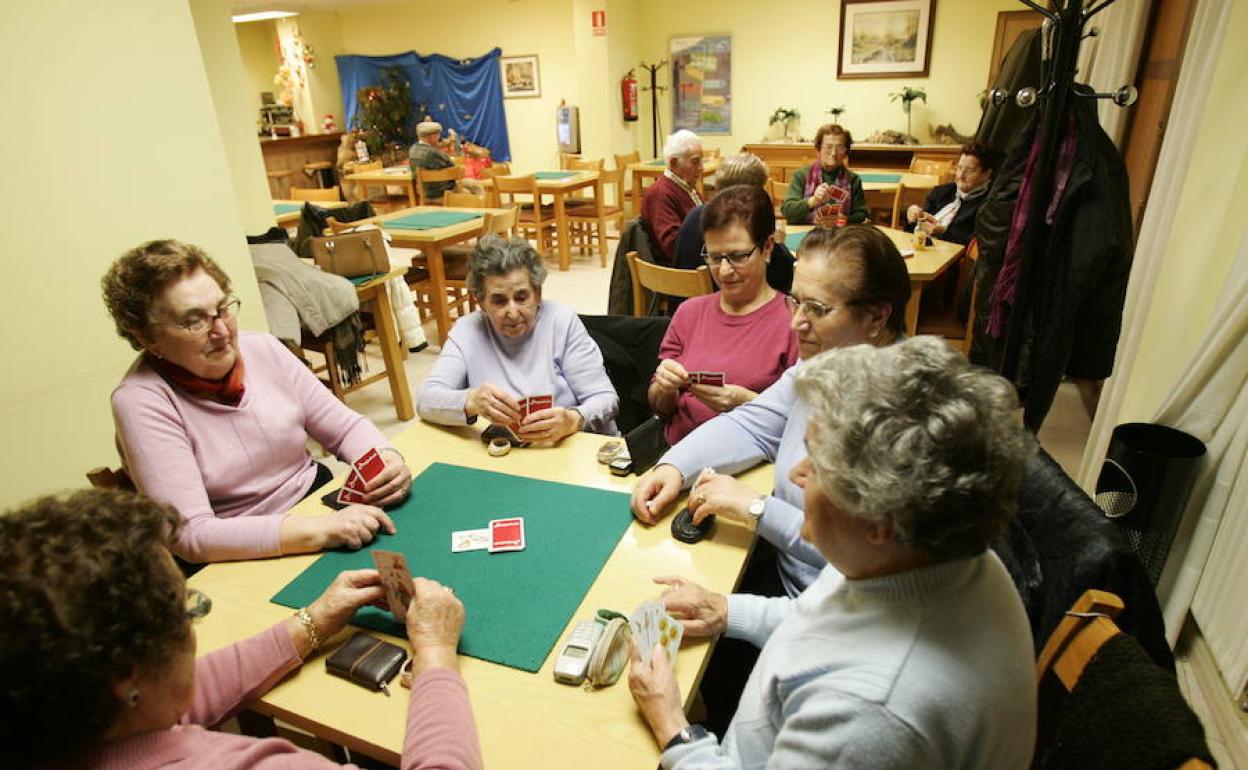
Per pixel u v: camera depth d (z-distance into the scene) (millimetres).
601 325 2125
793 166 6852
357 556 1226
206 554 1255
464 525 1287
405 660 975
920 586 662
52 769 585
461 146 8492
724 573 1143
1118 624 942
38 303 2043
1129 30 2961
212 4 3504
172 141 2322
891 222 5527
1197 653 1811
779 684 759
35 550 569
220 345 1426
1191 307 2031
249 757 678
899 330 1359
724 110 7574
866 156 6715
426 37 9086
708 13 7289
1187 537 1847
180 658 652
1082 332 2098
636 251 3197
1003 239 2178
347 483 1373
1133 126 3250
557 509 1332
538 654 973
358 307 3205
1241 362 1736
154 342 1389
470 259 1814
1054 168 1894
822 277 1291
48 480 2131
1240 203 1850
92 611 558
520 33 8602
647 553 1196
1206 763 606
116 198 2189
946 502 592
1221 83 1982
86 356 2172
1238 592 1617
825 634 733
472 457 1561
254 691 947
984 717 625
